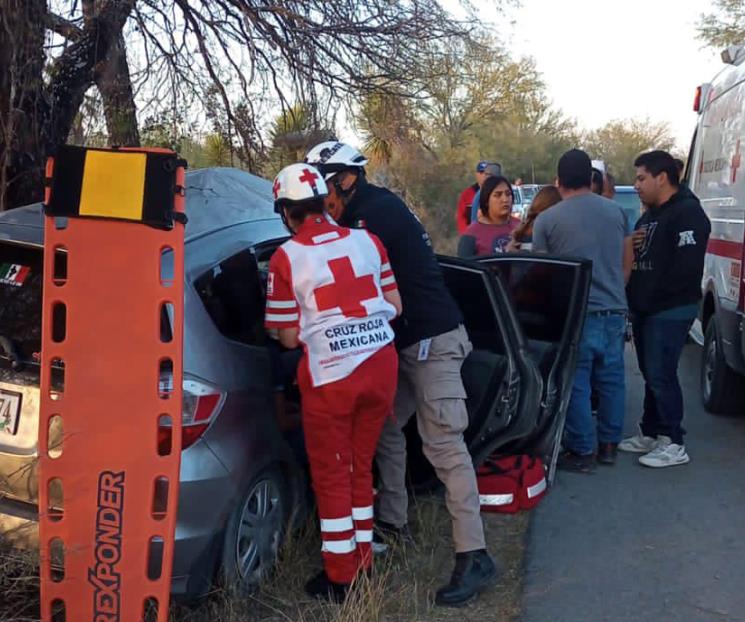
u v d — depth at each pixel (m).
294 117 6.91
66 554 3.21
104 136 6.25
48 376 3.21
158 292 3.18
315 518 4.38
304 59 6.63
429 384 3.96
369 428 3.87
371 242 3.81
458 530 3.92
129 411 3.19
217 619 3.57
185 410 3.35
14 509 3.44
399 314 3.92
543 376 4.94
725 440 6.25
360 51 6.80
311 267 3.64
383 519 4.43
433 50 7.11
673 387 5.65
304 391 3.74
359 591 3.74
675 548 4.50
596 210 5.39
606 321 5.45
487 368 4.49
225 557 3.55
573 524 4.82
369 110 7.34
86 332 3.21
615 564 4.33
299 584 3.98
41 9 5.45
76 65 6.02
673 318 5.51
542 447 4.94
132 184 3.16
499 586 4.13
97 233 3.20
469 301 4.62
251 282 4.01
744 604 3.93
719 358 6.64
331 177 3.99
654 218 5.53
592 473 5.59
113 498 3.19
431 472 4.63
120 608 3.20
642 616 3.83
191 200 4.22
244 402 3.62
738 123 6.45
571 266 4.97
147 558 3.18
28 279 3.56
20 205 5.66
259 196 4.61
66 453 3.21
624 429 6.59
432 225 15.57
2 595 3.52
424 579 4.13
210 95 6.63
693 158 8.54
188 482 3.33
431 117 7.88
